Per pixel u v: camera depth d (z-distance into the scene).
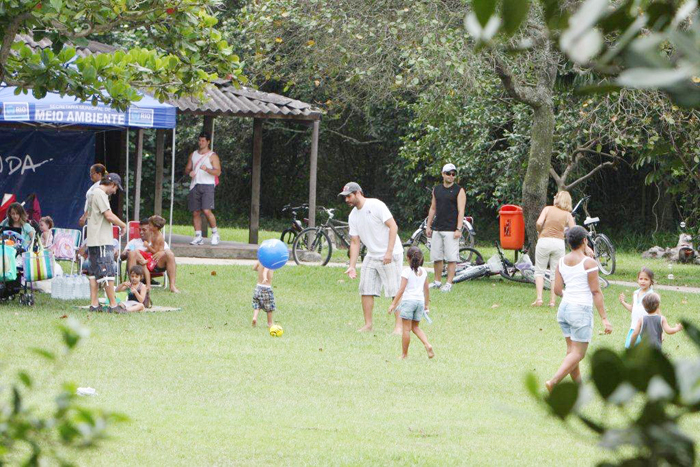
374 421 15.63
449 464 12.90
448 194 34.66
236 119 75.00
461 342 24.12
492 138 54.28
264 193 80.12
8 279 26.56
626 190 67.62
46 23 12.84
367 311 25.47
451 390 18.44
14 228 27.88
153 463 12.34
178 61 15.26
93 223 26.16
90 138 38.16
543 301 33.16
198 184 42.78
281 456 13.02
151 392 16.98
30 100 31.27
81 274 30.23
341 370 19.88
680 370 2.04
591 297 17.62
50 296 29.56
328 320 27.14
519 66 38.28
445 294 33.75
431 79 36.53
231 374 19.00
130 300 27.39
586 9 1.99
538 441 14.67
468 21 2.12
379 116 71.06
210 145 43.47
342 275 38.25
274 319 26.91
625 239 64.56
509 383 19.23
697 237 46.19
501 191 50.84
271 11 39.12
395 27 36.19
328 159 79.69
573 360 17.61
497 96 47.22
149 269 31.47
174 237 46.34
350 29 36.41
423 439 14.52
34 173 37.88
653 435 2.03
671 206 66.12
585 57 1.98
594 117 41.28
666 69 1.97
